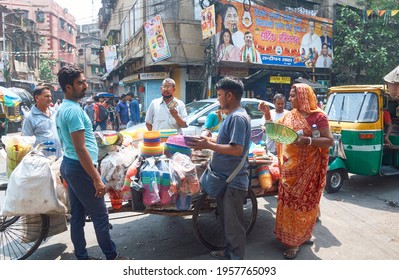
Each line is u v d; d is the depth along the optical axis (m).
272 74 13.52
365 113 5.52
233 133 2.78
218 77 12.85
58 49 37.22
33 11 35.47
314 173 3.29
